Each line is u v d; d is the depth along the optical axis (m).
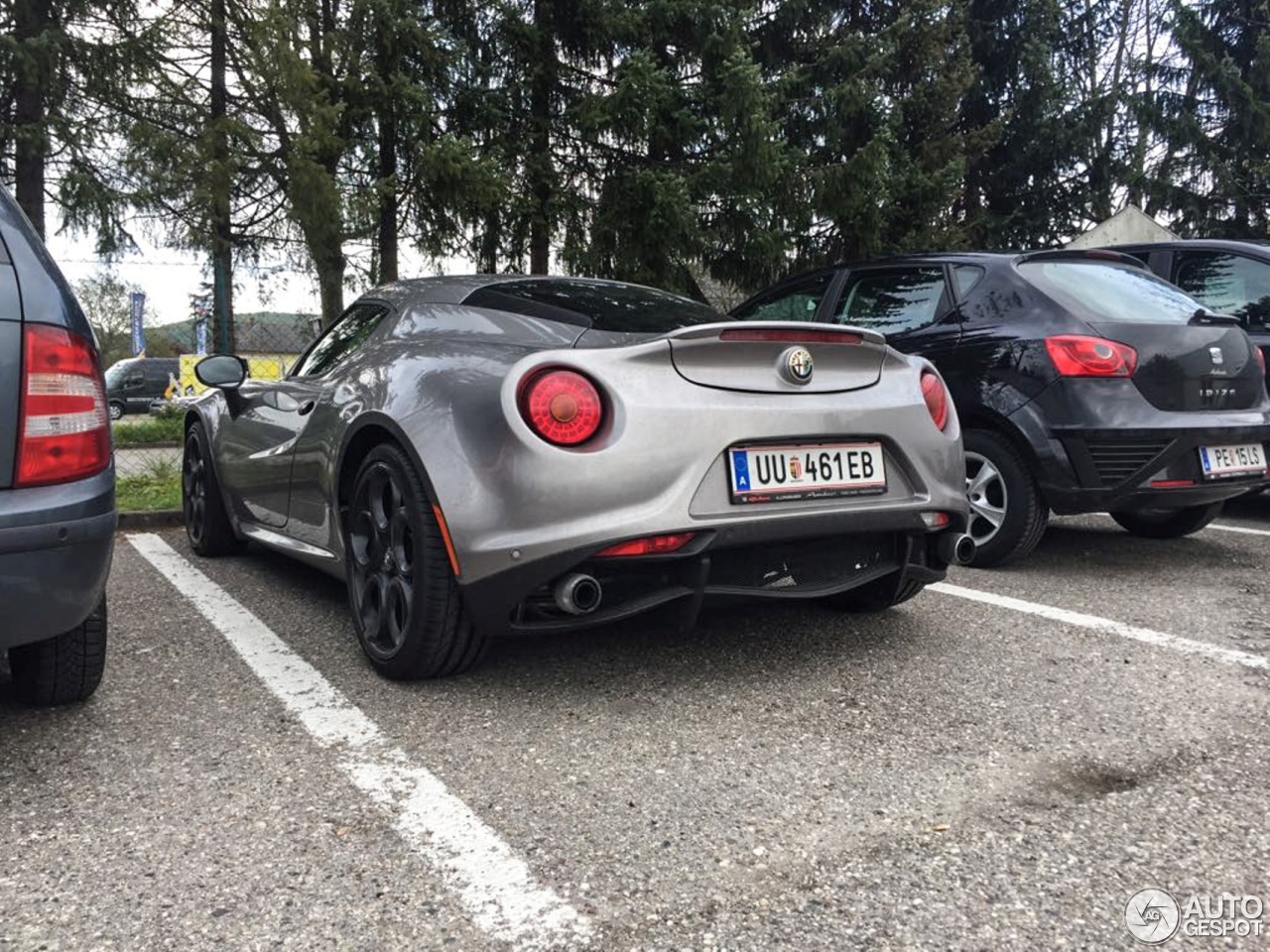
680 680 2.80
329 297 9.91
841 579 2.79
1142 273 4.75
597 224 10.13
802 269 11.85
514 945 1.55
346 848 1.84
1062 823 1.96
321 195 8.70
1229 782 2.15
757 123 9.55
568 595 2.32
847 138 12.02
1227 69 20.17
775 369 2.64
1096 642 3.21
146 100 9.43
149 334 28.89
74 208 9.09
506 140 9.91
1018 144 19.20
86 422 2.14
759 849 1.85
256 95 9.41
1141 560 4.62
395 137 9.35
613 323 2.82
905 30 13.76
